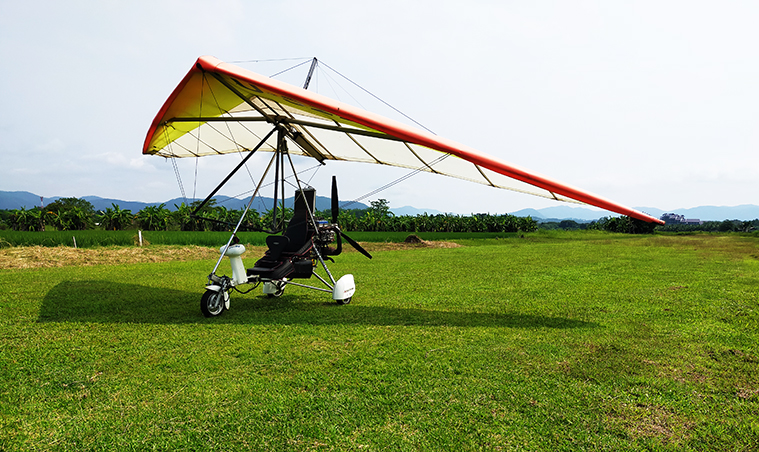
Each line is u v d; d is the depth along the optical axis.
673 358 3.02
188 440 1.90
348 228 43.97
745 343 3.38
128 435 1.95
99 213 42.12
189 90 4.73
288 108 5.25
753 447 1.89
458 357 3.02
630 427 2.05
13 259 8.85
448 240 22.41
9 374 2.65
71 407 2.22
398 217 47.31
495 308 4.72
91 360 2.92
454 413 2.17
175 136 6.55
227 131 6.84
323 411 2.18
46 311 4.36
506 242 20.91
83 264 9.05
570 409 2.22
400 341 3.41
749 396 2.40
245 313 4.44
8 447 1.84
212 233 19.75
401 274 7.61
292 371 2.74
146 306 4.69
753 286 6.18
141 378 2.61
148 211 36.56
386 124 4.07
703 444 1.91
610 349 3.21
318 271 8.00
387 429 2.01
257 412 2.16
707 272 7.80
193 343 3.32
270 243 5.12
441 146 4.15
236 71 3.96
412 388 2.47
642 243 18.89
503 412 2.18
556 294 5.60
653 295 5.51
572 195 4.79
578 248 15.01
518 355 3.07
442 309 4.67
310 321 4.08
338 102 4.07
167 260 10.30
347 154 7.55
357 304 4.96
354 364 2.87
